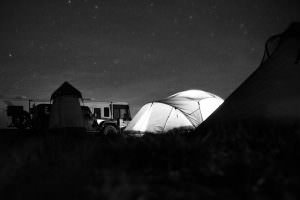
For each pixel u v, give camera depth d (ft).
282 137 13.79
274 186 8.39
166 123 33.35
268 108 17.24
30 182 10.08
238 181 9.25
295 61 18.34
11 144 22.86
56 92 32.89
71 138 25.58
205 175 10.16
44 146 18.81
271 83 18.37
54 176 10.66
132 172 11.40
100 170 11.09
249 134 15.61
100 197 7.73
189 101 35.06
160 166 11.96
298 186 8.19
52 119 31.99
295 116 15.99
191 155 11.93
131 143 14.76
